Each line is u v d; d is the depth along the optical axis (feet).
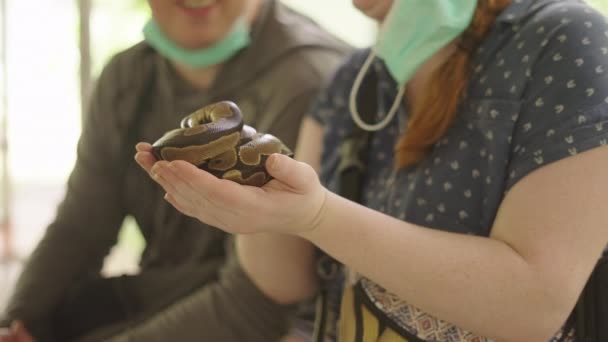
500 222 3.97
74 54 13.33
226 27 6.58
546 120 3.89
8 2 13.15
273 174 3.37
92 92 7.69
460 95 4.43
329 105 5.73
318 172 5.69
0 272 11.76
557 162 3.77
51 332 7.47
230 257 6.49
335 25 11.02
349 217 3.76
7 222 13.19
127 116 7.36
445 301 3.84
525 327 3.82
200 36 6.55
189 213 3.49
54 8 13.29
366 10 4.81
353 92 5.09
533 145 3.89
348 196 5.23
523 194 3.86
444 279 3.80
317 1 11.01
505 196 4.01
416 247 3.83
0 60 13.28
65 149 14.26
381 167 5.20
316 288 5.87
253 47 6.86
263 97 6.65
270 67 6.72
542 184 3.80
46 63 13.58
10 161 13.70
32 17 13.34
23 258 12.34
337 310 5.39
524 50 4.13
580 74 3.85
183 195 3.32
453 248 3.85
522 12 4.31
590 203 3.70
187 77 7.14
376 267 3.84
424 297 3.87
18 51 13.41
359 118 5.33
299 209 3.49
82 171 7.66
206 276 6.86
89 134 7.61
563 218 3.72
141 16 12.47
